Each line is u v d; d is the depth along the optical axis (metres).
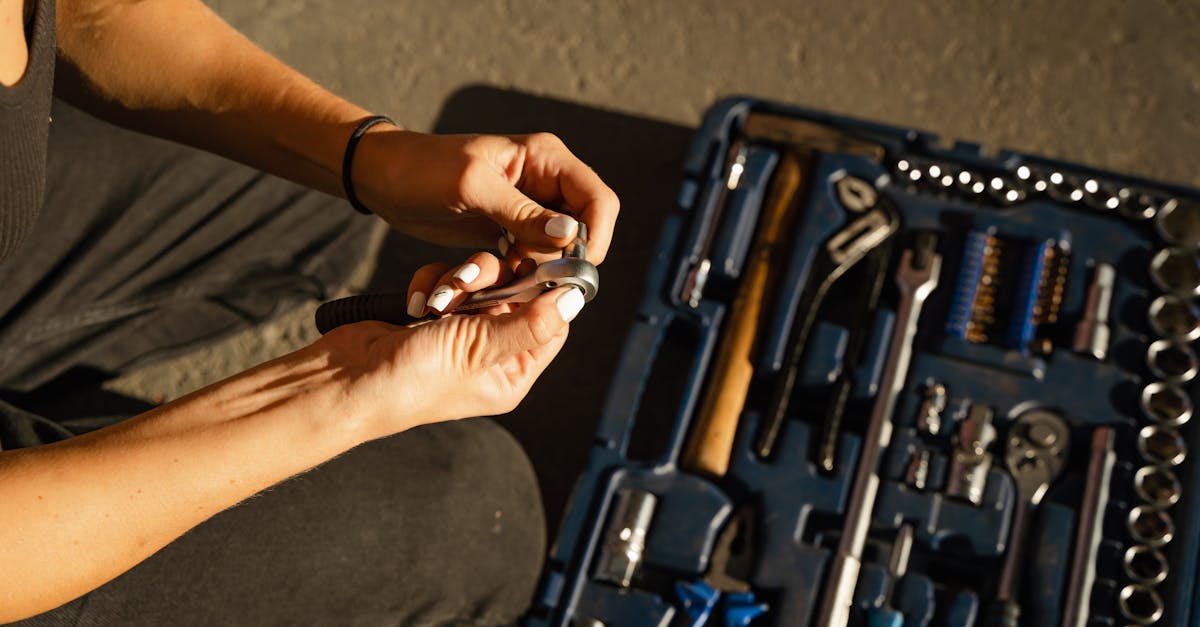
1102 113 1.51
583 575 1.24
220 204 1.29
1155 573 1.22
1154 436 1.26
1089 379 1.27
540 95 1.53
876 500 1.25
